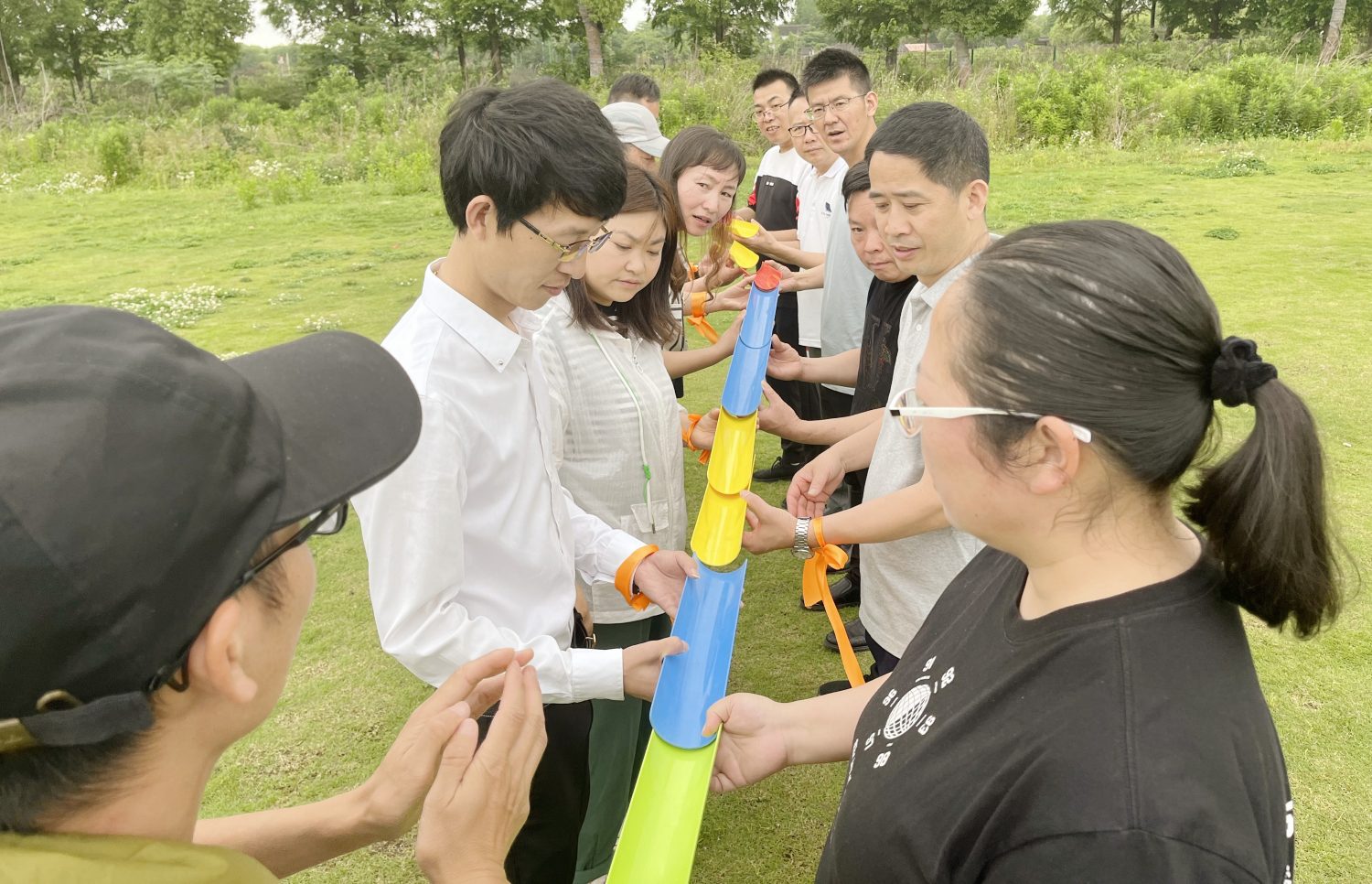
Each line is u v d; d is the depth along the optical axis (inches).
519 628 65.7
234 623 27.6
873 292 107.8
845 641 72.6
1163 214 382.0
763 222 206.4
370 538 57.6
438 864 37.6
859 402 111.4
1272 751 33.4
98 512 24.5
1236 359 33.3
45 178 624.7
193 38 1428.4
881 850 37.8
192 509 26.1
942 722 37.9
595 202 56.2
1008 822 33.1
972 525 37.6
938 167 78.6
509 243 57.5
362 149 652.7
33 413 24.9
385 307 293.6
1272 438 32.7
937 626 45.9
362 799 43.3
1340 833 90.7
